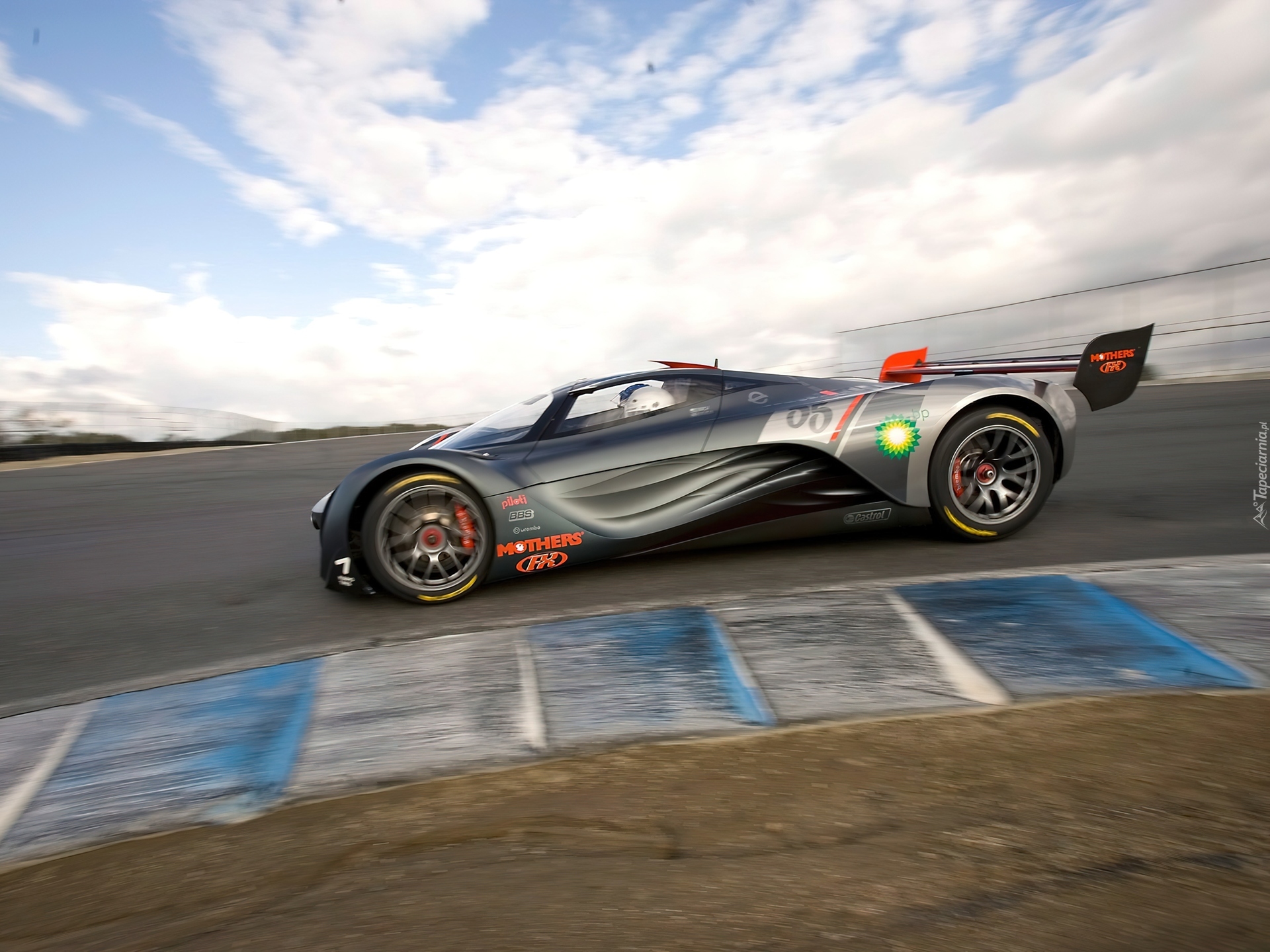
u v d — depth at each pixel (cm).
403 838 159
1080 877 129
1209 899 121
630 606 299
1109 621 235
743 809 158
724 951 117
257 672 262
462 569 327
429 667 248
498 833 157
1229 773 157
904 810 153
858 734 184
